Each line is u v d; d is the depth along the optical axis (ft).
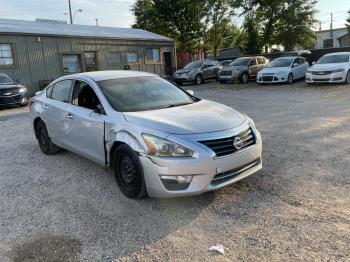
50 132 19.95
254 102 40.24
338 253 9.59
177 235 11.12
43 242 11.12
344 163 16.56
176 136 12.31
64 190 15.37
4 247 10.95
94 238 11.21
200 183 12.16
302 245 10.09
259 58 72.79
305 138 21.65
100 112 15.37
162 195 12.61
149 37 88.02
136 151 12.92
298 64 61.67
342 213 11.75
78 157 20.27
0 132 29.91
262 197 13.35
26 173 17.97
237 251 10.05
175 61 95.61
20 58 63.57
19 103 47.55
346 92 43.09
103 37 76.18
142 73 18.74
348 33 172.55
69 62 71.61
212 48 139.85
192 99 17.21
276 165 16.76
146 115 13.93
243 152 12.98
